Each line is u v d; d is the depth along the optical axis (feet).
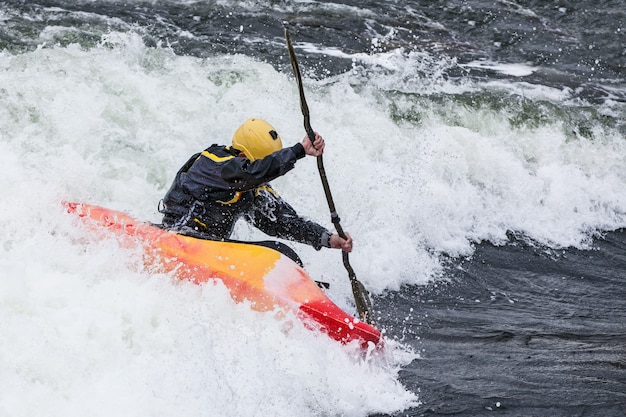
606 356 63.62
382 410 53.98
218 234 64.69
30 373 48.06
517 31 128.98
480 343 65.05
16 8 109.09
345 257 66.23
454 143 91.61
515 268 80.64
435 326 67.97
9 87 81.97
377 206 81.87
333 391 54.34
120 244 62.34
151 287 58.18
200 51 105.91
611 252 86.69
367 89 97.19
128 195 75.15
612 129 102.99
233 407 49.37
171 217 64.54
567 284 78.54
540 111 102.17
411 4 131.75
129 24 110.22
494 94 105.19
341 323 59.52
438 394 56.44
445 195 86.89
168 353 52.42
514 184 92.27
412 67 110.32
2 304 52.13
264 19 117.91
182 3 118.83
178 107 86.48
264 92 91.81
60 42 101.04
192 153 82.64
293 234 65.67
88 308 54.03
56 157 74.28
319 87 95.71
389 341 64.39
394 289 74.23
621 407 55.98
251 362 53.16
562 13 136.67
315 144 61.11
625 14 137.80
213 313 58.75
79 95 83.51
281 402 51.26
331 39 115.55
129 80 87.15
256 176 59.88
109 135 80.79
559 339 66.44
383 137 90.17
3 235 61.21
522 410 55.01
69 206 65.46
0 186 66.64
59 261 58.95
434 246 81.71
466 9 132.98
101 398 47.65
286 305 60.18
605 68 122.42
